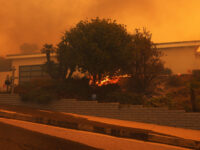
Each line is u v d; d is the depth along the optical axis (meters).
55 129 7.84
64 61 17.44
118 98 13.34
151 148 6.62
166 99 13.43
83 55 14.70
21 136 6.41
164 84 16.75
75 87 15.37
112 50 14.87
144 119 12.15
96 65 14.95
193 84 13.76
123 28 16.42
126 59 15.44
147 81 16.72
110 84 16.38
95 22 15.63
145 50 16.66
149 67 16.67
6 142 5.76
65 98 13.91
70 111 13.12
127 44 15.45
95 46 14.30
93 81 16.28
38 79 16.12
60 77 18.23
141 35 17.34
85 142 6.45
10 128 7.26
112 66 15.47
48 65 19.81
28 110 11.48
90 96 14.52
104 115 12.65
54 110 13.27
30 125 8.07
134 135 8.17
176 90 15.28
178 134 9.08
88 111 12.88
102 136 7.60
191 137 8.60
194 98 13.05
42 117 9.69
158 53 17.45
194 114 11.50
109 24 15.58
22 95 13.90
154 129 9.88
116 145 6.54
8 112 10.27
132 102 13.11
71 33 16.34
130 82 17.02
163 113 11.93
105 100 13.49
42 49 20.80
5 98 14.18
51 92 14.03
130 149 6.27
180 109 12.52
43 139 6.26
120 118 12.43
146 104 13.02
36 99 13.38
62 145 5.88
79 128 8.48
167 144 7.42
